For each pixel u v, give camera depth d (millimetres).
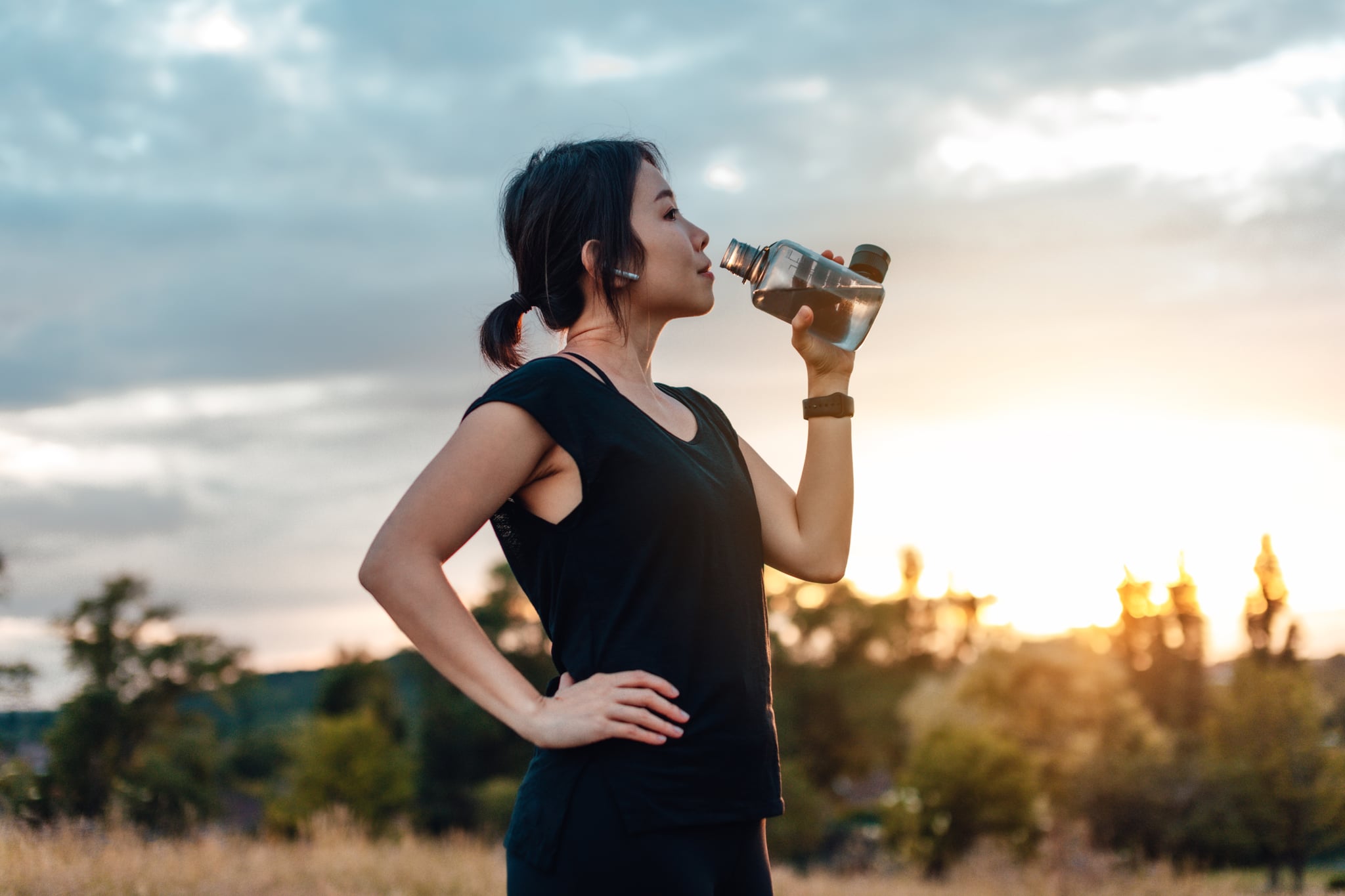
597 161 1598
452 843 8453
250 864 5887
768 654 1536
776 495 1762
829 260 1868
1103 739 33250
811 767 53969
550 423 1422
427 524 1393
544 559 1475
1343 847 29625
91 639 23203
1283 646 46594
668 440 1483
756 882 1467
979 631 77938
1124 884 10328
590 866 1351
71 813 7223
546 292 1614
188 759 24625
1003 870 10523
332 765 36031
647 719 1340
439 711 40219
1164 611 52031
